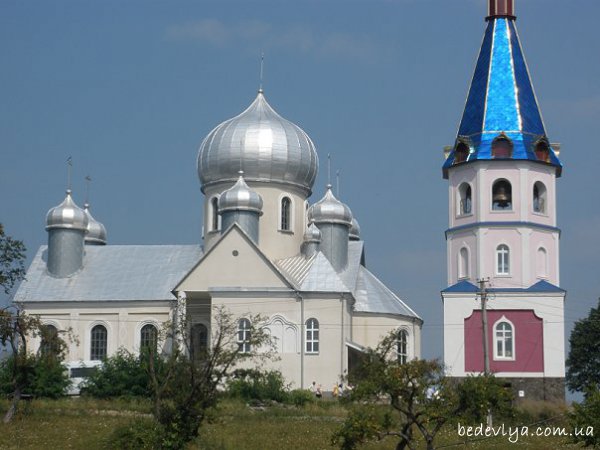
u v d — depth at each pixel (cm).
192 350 8656
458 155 13150
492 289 12800
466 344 12781
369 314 13938
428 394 8175
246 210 13812
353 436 7725
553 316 12725
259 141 14350
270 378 12100
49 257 14462
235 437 9394
